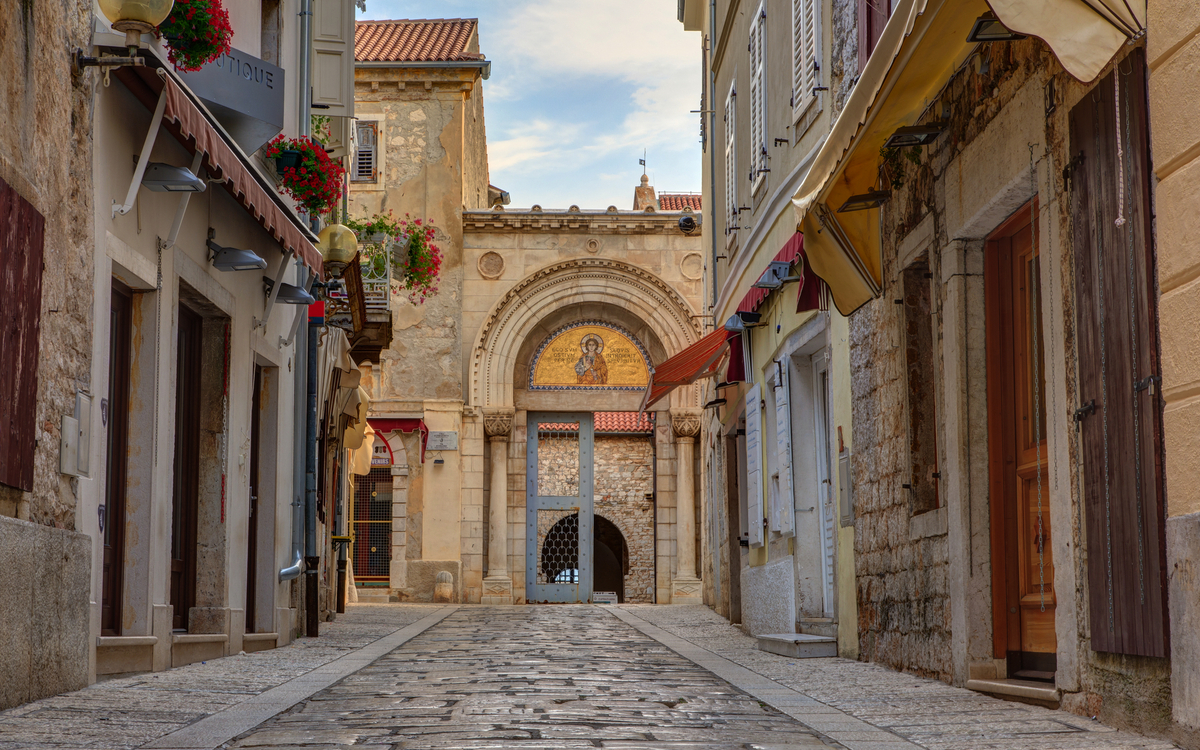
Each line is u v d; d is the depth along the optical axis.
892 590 9.20
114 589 8.13
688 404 29.06
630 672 8.56
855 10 10.33
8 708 5.87
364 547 28.25
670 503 29.19
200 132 7.66
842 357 10.73
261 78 10.32
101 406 7.42
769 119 14.44
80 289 7.06
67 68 6.86
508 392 28.86
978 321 7.77
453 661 9.45
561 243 29.39
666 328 29.19
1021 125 6.66
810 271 11.10
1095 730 5.40
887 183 9.24
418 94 29.50
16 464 6.05
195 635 9.41
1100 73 5.03
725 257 18.64
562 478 29.77
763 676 8.47
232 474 10.48
